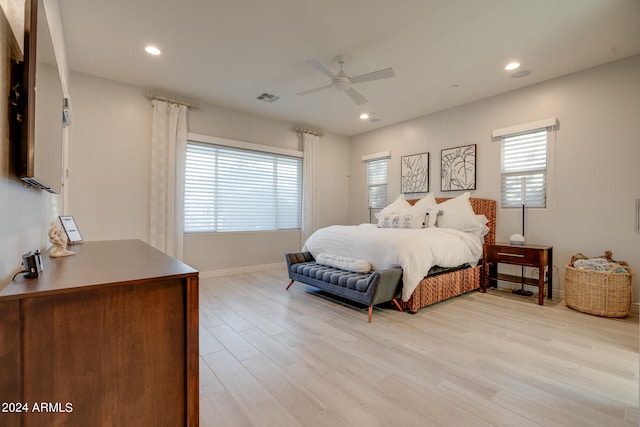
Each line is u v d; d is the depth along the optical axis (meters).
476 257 3.93
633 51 3.11
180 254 4.33
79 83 3.69
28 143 1.10
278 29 2.79
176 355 1.06
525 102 4.00
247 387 1.82
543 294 3.47
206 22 2.69
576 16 2.55
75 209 3.66
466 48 3.07
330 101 4.59
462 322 2.89
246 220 5.14
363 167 6.34
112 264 1.26
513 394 1.76
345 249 3.67
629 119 3.21
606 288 3.01
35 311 0.85
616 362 2.13
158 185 4.16
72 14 2.56
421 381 1.89
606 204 3.35
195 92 4.27
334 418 1.55
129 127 4.02
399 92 4.20
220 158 4.86
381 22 2.67
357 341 2.46
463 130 4.68
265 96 4.41
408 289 3.04
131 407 0.99
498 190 4.27
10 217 1.03
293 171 5.76
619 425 1.50
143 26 2.75
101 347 0.94
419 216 4.20
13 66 1.06
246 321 2.89
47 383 0.87
